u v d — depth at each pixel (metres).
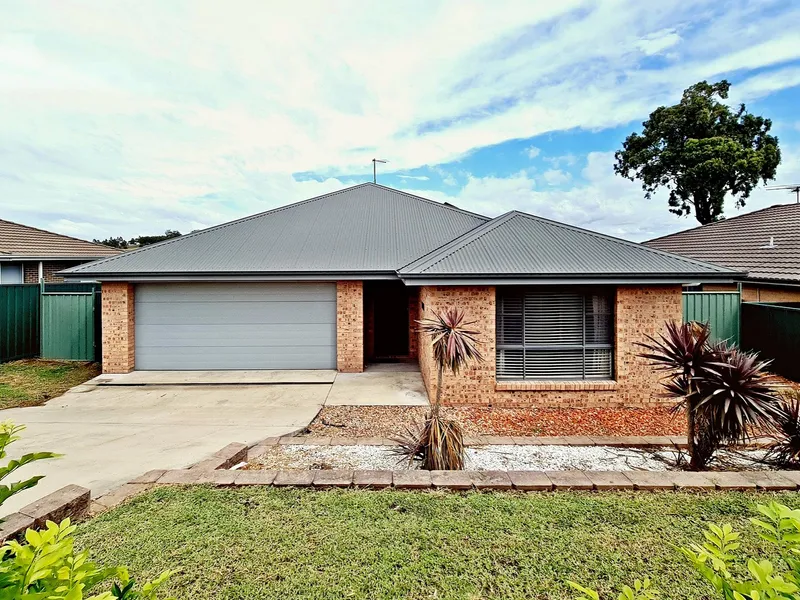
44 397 10.00
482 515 4.02
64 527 1.69
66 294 13.48
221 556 3.40
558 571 3.24
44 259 17.55
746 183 28.36
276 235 13.68
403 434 7.29
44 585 1.53
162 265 11.66
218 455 5.73
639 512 4.06
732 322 12.52
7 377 11.62
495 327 9.41
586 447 6.87
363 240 13.36
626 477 4.74
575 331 9.59
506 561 3.36
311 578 3.16
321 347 12.26
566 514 4.03
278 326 12.20
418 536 3.68
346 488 4.62
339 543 3.58
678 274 8.82
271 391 10.44
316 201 16.67
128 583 1.71
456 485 4.62
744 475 4.78
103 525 3.82
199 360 12.12
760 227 18.05
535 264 9.27
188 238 13.50
